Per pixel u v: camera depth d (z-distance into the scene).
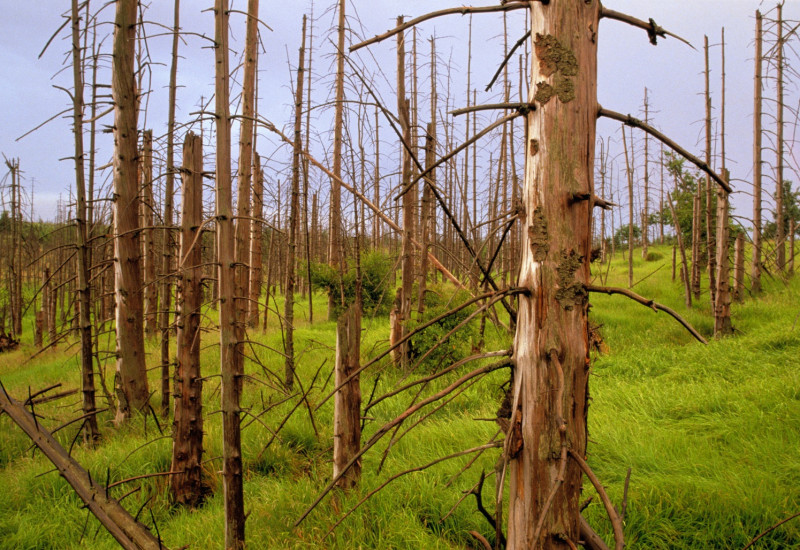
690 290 17.28
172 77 7.90
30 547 4.45
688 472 4.88
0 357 15.98
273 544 3.91
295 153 8.39
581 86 1.63
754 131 13.88
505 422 1.82
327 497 4.50
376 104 1.71
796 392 6.55
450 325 8.86
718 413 6.30
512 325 1.98
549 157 1.62
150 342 12.72
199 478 5.09
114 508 2.39
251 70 8.25
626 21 1.71
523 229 1.71
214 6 3.34
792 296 14.48
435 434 6.04
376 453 5.61
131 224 7.28
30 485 5.38
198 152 5.45
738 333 12.02
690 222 23.70
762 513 4.12
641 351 10.23
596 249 1.69
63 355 13.95
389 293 16.97
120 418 7.17
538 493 1.63
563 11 1.63
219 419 6.89
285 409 6.96
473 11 1.65
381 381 8.33
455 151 1.56
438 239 5.69
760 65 13.62
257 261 13.55
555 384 1.60
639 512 4.29
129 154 7.20
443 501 4.44
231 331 3.51
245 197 8.24
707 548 3.94
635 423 6.12
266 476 5.43
